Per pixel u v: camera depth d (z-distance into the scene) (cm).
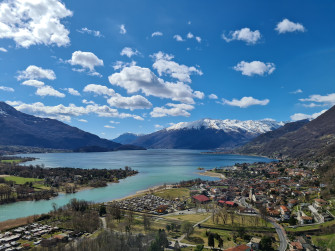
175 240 16888
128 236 16538
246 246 14525
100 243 15500
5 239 17550
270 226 19600
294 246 14838
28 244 16725
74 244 16225
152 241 14738
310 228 18012
